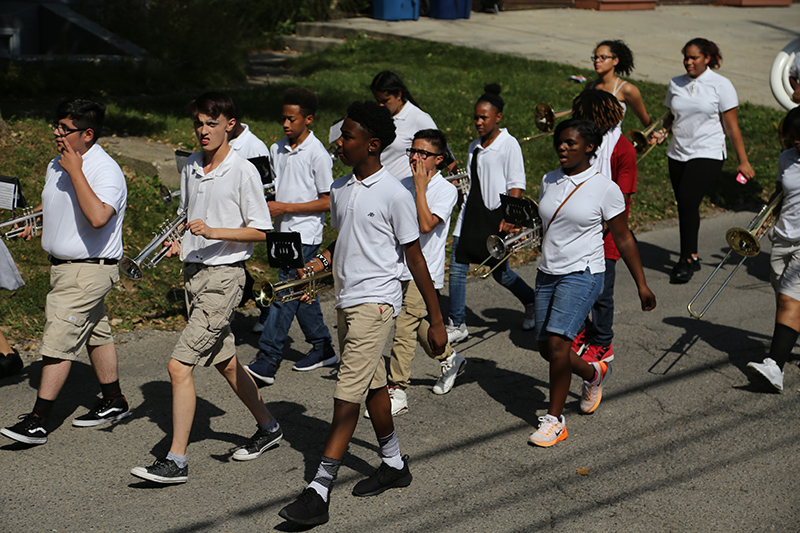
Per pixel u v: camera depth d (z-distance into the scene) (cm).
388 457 401
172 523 372
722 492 411
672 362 588
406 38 1809
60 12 1562
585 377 485
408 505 393
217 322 405
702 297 739
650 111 1341
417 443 459
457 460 439
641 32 2109
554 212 454
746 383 553
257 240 411
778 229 538
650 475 427
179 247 438
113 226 442
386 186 373
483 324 668
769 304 722
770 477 428
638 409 510
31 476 409
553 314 451
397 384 496
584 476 424
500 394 532
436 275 506
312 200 544
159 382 529
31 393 505
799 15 2561
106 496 394
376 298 375
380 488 400
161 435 459
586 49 1825
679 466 437
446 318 685
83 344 446
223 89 1352
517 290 639
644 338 634
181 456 398
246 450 433
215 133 405
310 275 411
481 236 591
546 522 380
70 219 433
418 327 497
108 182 431
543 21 2188
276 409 500
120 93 1269
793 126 513
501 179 581
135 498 392
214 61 1415
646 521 383
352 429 375
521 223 488
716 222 995
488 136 585
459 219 608
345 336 384
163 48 1401
